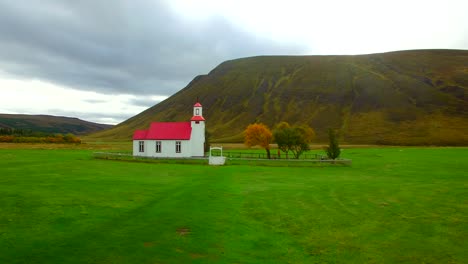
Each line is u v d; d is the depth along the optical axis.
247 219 24.12
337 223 23.45
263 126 86.94
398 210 26.94
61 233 20.12
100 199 29.00
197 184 37.84
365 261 17.34
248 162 64.12
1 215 23.38
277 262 17.06
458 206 28.33
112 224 22.09
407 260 17.50
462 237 20.77
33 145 129.38
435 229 22.23
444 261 17.41
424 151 112.50
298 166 61.19
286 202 29.34
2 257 16.47
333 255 18.03
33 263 15.91
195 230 21.38
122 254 17.27
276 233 21.31
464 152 105.31
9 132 175.12
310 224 23.19
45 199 28.31
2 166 53.91
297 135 79.06
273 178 44.22
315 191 34.56
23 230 20.45
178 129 78.31
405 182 41.50
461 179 44.53
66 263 16.03
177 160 65.19
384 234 21.27
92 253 17.28
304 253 18.25
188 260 16.86
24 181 37.94
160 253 17.56
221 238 20.14
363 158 83.31
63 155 81.06
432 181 42.53
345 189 35.97
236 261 16.97
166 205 27.45
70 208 25.66
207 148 92.75
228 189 35.00
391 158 82.88
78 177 41.94
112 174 45.78
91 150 110.00
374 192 34.31
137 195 31.09
